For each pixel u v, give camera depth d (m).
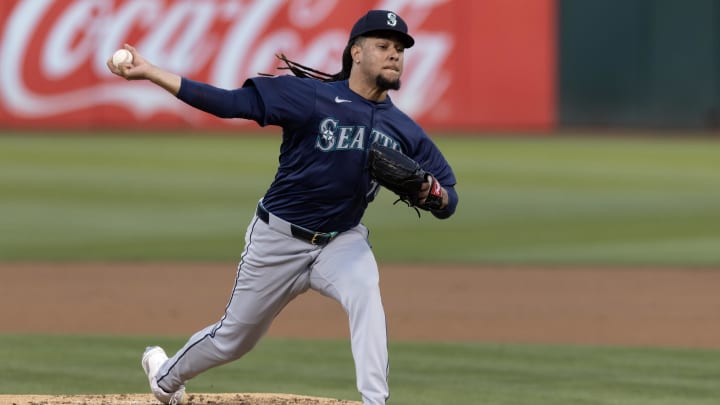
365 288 19.48
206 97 18.52
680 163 84.75
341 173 19.39
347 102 19.31
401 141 19.91
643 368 27.69
